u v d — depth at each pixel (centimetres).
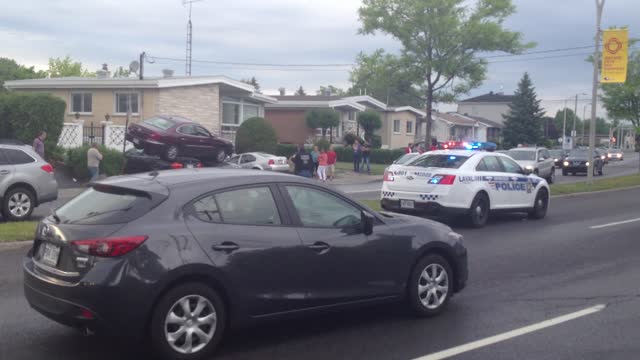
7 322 704
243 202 630
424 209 1449
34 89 3681
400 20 3719
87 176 2502
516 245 1270
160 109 3466
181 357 582
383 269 704
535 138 6900
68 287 557
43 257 608
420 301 743
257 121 3612
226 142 3009
